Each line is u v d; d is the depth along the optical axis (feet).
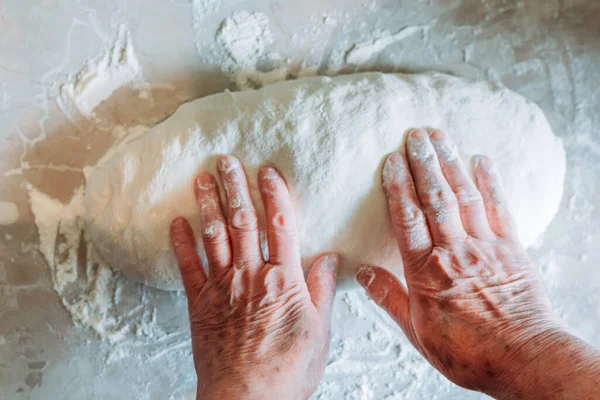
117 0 4.69
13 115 4.60
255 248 3.50
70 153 4.64
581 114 4.99
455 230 3.40
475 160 3.78
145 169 3.82
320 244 3.79
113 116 4.70
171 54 4.75
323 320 3.54
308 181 3.63
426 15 4.96
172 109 4.76
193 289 3.64
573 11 5.03
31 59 4.63
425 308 3.27
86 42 4.67
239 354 3.20
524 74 4.99
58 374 4.60
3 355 4.56
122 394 4.67
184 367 4.75
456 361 3.08
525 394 2.71
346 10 4.90
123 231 3.93
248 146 3.70
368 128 3.71
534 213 3.95
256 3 4.80
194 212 3.73
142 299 4.68
